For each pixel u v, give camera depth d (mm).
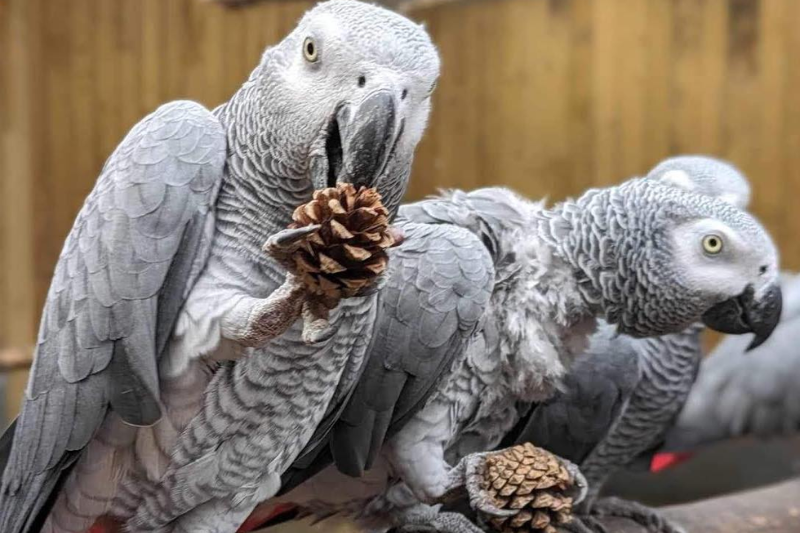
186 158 1329
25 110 4109
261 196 1341
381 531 2064
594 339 2023
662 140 4223
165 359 1357
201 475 1474
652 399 2297
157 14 3984
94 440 1419
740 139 4199
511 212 1854
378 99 1255
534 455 1687
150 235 1299
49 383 1360
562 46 4238
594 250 1742
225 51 3926
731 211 1763
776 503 2504
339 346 1494
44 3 4055
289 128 1298
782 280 3645
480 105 4297
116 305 1297
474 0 3943
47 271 4203
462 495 1736
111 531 1548
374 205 1077
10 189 4141
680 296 1724
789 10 4105
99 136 4102
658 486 4555
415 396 1694
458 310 1667
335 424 1723
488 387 1842
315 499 1987
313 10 1358
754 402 3383
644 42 4199
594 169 4270
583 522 2262
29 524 1441
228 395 1414
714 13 4164
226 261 1347
